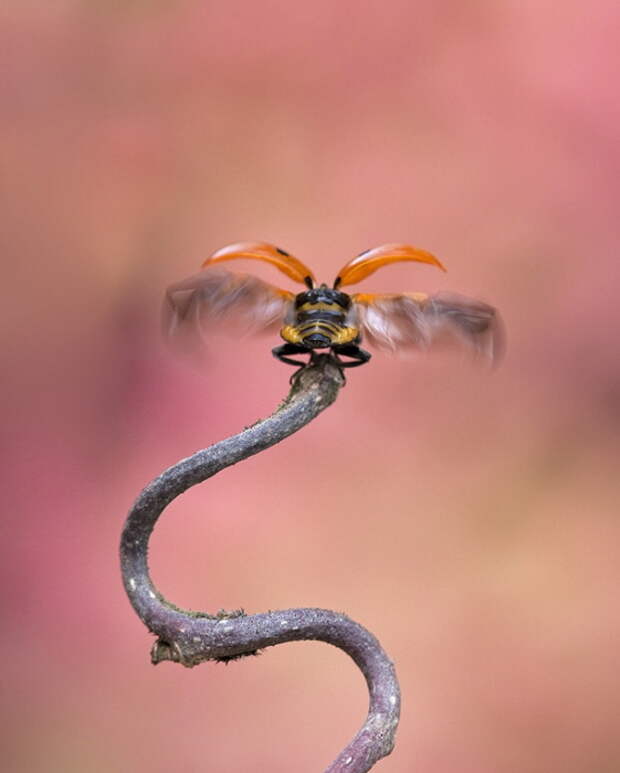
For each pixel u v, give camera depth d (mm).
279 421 220
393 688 217
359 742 216
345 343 224
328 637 217
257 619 216
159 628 216
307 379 222
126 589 217
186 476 217
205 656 216
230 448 217
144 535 217
